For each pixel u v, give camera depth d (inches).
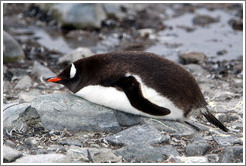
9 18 1747.0
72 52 1240.8
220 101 951.6
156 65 750.5
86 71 802.8
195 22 1722.4
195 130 789.2
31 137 756.0
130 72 748.0
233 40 1508.4
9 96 990.4
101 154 668.7
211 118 764.6
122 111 800.9
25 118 808.9
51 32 1611.7
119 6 1775.3
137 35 1571.1
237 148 690.2
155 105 741.9
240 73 1155.9
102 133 780.0
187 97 745.6
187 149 700.7
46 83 1098.1
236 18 1747.0
